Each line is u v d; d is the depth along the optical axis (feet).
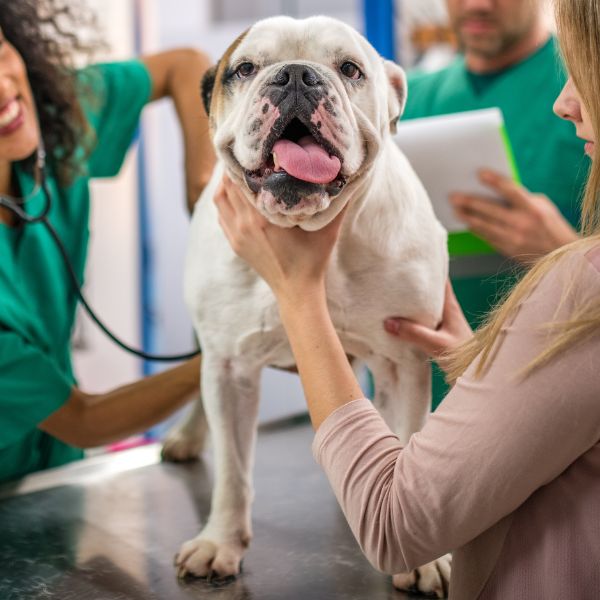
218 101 3.22
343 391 2.64
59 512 4.00
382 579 3.24
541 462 2.11
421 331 3.30
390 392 3.70
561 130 5.35
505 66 5.59
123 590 3.14
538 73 5.45
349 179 2.95
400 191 3.34
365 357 3.64
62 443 4.99
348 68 3.04
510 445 2.11
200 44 9.45
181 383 4.27
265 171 2.85
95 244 8.33
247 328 3.41
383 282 3.33
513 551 2.32
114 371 8.55
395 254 3.31
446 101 5.82
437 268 3.48
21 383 4.02
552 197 5.42
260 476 4.53
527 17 5.31
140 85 5.16
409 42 7.58
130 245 8.51
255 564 3.38
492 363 2.20
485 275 5.41
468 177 4.55
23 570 3.33
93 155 5.09
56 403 4.12
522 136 5.48
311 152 2.77
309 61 2.92
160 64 5.28
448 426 2.26
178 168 9.07
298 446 5.12
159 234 9.15
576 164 5.33
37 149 4.34
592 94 2.19
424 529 2.29
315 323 2.77
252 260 3.01
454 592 2.52
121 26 8.04
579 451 2.12
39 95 4.58
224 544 3.31
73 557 3.46
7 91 3.98
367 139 3.01
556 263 2.18
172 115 8.98
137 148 8.66
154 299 9.23
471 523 2.23
